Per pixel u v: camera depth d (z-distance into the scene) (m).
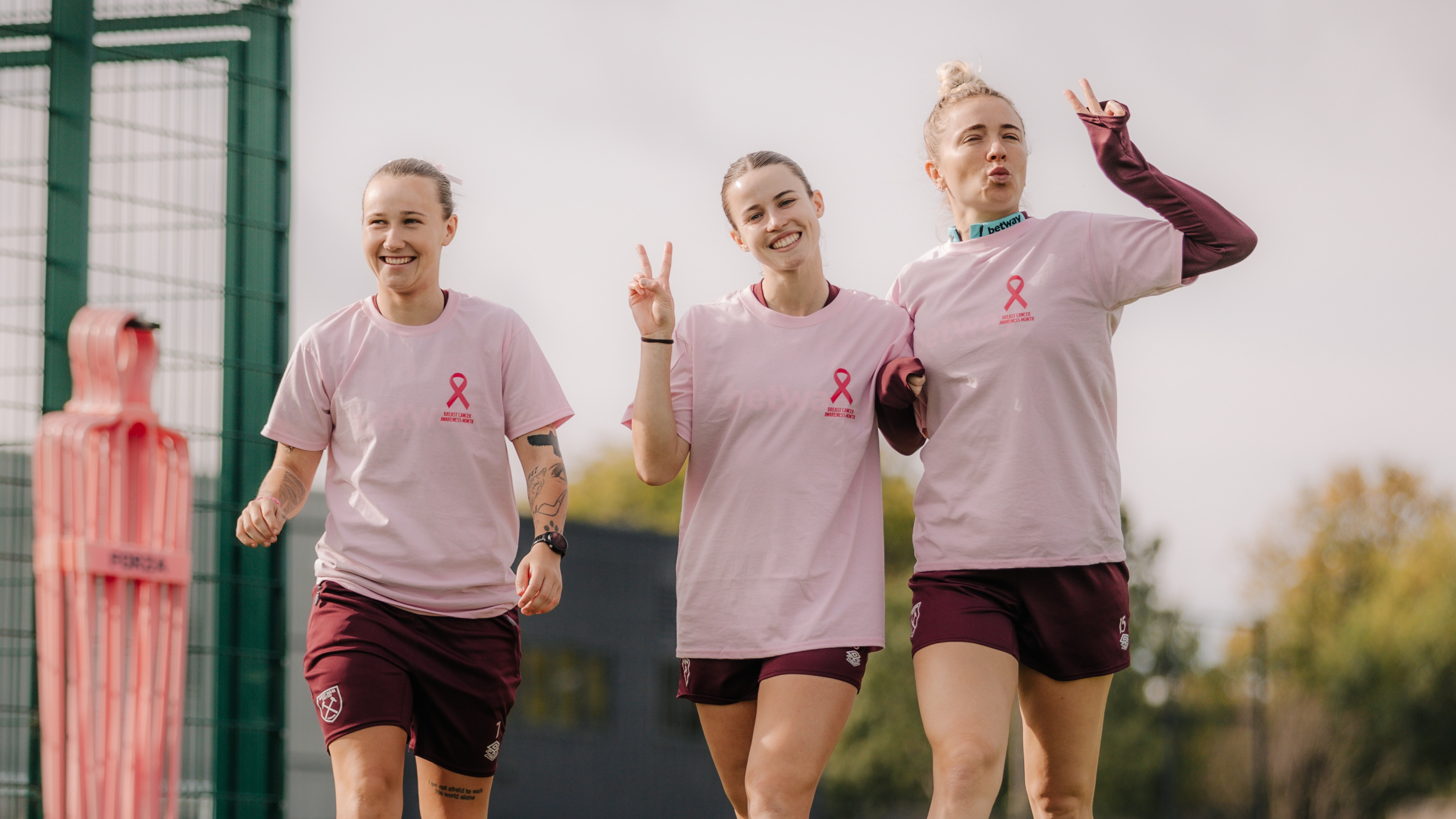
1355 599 132.00
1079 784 11.98
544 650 56.91
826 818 88.62
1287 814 107.44
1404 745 113.12
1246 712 95.50
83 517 13.12
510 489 12.32
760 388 12.12
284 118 15.86
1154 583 95.81
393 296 12.03
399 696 11.62
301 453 12.20
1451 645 115.81
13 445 14.16
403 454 11.85
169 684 13.56
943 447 11.95
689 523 12.33
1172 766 85.88
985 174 12.03
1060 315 11.73
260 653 15.55
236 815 15.32
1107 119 11.62
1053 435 11.65
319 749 45.44
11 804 14.06
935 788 11.05
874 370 12.26
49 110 14.64
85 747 13.06
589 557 59.09
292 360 12.22
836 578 11.84
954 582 11.73
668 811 59.78
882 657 101.12
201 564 15.38
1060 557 11.49
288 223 15.79
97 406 13.52
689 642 12.22
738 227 12.29
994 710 11.20
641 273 12.12
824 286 12.54
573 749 57.03
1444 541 128.62
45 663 13.12
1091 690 11.77
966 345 11.91
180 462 13.86
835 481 11.98
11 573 14.20
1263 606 136.38
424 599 11.75
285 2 15.92
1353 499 137.75
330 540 12.02
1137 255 11.72
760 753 11.44
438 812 12.52
